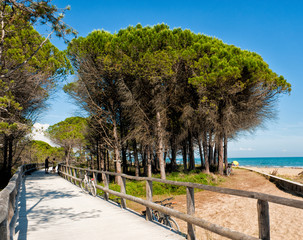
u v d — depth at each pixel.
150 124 19.80
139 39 17.44
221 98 18.94
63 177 21.09
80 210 7.58
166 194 14.76
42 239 4.72
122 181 7.86
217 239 6.77
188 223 4.38
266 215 2.82
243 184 18.92
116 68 17.25
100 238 4.73
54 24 8.62
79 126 33.03
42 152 53.91
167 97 19.83
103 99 20.06
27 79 12.79
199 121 21.64
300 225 8.23
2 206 2.81
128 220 6.16
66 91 18.69
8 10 9.72
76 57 18.20
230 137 26.42
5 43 10.98
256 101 20.95
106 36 18.64
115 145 19.69
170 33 18.19
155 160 29.97
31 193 11.57
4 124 9.47
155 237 4.68
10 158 19.98
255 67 18.47
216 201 12.79
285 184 16.03
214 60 17.91
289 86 20.23
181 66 19.11
